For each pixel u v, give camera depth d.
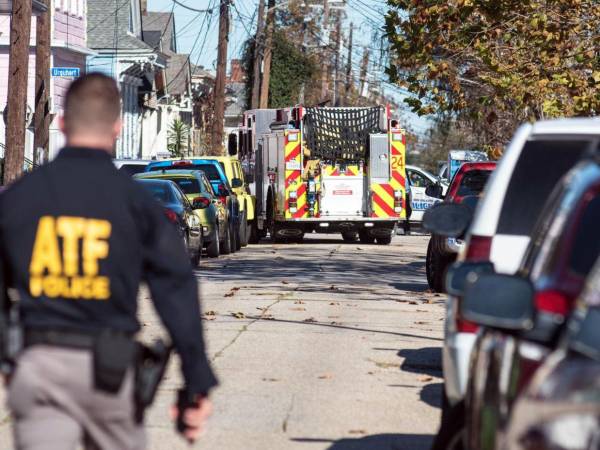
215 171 93.38
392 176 101.62
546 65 59.94
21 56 73.38
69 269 13.19
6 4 124.69
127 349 13.02
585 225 15.08
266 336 40.84
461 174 59.09
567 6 58.72
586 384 11.86
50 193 13.34
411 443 25.41
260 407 28.83
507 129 111.88
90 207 13.30
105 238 13.25
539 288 14.07
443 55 64.06
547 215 15.65
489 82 61.44
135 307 13.52
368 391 31.16
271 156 106.56
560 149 22.39
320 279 65.50
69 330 13.16
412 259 84.94
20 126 73.44
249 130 122.19
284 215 102.12
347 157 101.44
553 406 11.98
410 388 31.73
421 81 62.66
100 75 13.80
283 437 25.77
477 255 22.20
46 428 13.08
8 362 13.28
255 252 92.56
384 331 42.66
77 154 13.58
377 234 103.56
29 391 13.08
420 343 39.75
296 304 51.28
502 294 13.38
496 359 14.26
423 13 58.91
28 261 13.23
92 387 13.05
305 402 29.53
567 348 12.45
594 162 14.73
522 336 13.67
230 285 60.59
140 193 13.56
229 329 42.56
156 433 25.91
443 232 25.42
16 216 13.30
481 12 58.97
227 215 88.00
